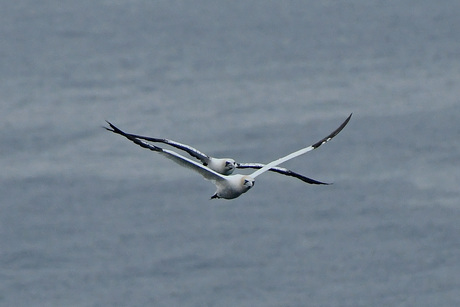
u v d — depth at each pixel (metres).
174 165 76.12
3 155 81.44
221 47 137.38
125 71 121.06
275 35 145.00
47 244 64.25
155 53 133.25
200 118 92.19
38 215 68.69
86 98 103.94
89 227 66.56
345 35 142.62
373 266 59.91
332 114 92.50
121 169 76.00
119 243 64.00
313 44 137.50
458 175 73.69
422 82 107.62
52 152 81.56
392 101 97.56
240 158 81.31
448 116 89.75
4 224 67.38
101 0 172.88
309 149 26.64
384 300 55.94
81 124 90.12
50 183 74.06
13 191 72.88
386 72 115.25
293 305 55.75
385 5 163.00
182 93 105.19
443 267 59.56
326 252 61.78
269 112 93.81
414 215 66.38
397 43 135.00
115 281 59.28
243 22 155.00
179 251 62.34
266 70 119.50
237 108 96.44
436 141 82.75
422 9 158.12
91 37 144.88
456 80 108.12
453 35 138.25
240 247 62.72
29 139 85.69
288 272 59.47
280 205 68.44
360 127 87.44
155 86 110.50
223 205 68.69
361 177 73.94
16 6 167.12
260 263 60.56
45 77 117.75
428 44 132.75
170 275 59.78
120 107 98.44
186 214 67.56
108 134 86.12
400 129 86.44
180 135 86.75
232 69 120.94
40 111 96.94
